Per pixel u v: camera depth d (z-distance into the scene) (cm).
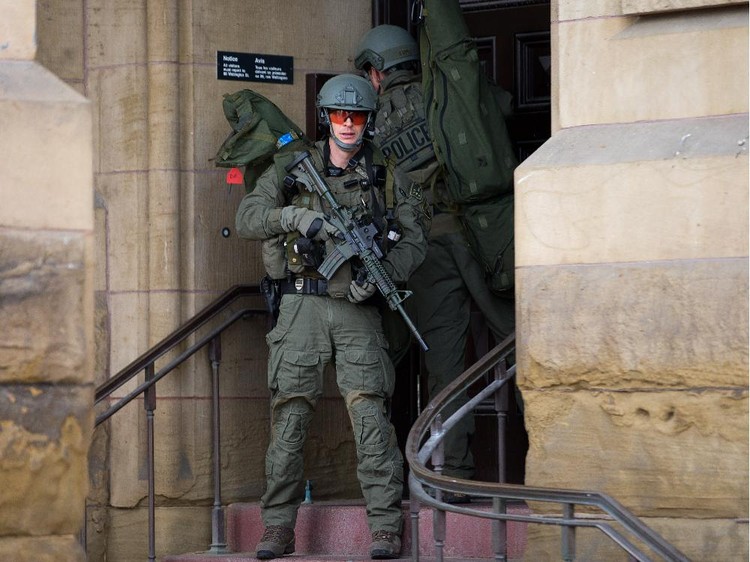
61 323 778
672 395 848
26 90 785
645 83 878
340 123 1134
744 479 828
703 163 841
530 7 1388
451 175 1237
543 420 888
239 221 1159
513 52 1394
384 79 1296
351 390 1133
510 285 1243
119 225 1343
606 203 866
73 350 779
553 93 916
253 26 1356
